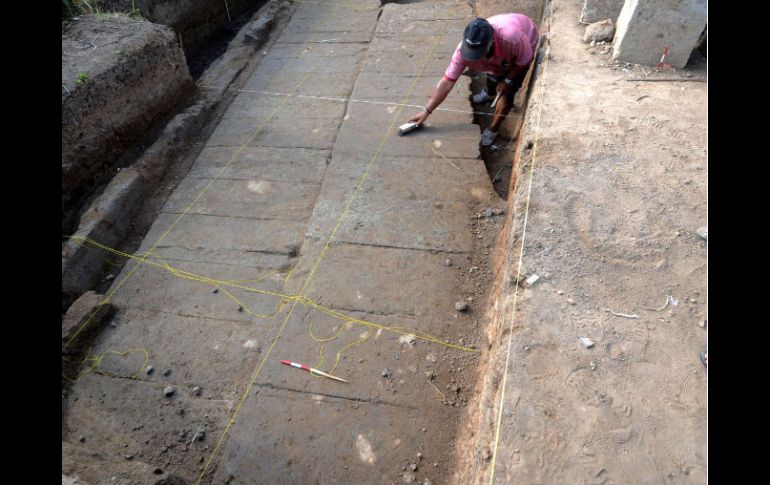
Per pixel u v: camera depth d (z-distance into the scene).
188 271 2.85
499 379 1.68
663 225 2.09
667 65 2.90
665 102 2.70
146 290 2.77
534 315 1.81
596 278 1.92
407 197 3.14
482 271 2.69
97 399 2.29
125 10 4.24
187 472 2.04
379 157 3.45
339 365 2.31
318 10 5.54
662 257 1.97
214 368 2.38
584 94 2.79
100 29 3.77
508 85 3.31
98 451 2.11
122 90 3.52
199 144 3.85
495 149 3.66
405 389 2.21
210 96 4.27
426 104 3.87
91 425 2.20
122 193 3.17
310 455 2.03
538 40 3.54
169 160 3.64
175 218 3.19
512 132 3.78
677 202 2.18
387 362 2.31
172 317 2.62
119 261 2.99
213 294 2.71
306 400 2.21
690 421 1.50
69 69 3.30
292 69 4.62
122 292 2.76
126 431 2.18
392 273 2.70
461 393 2.20
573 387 1.60
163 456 2.09
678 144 2.45
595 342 1.72
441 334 2.42
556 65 3.01
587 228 2.10
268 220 3.12
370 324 2.47
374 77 4.25
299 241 2.96
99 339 2.54
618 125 2.58
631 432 1.49
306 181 3.38
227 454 2.06
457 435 2.06
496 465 1.45
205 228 3.11
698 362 1.64
